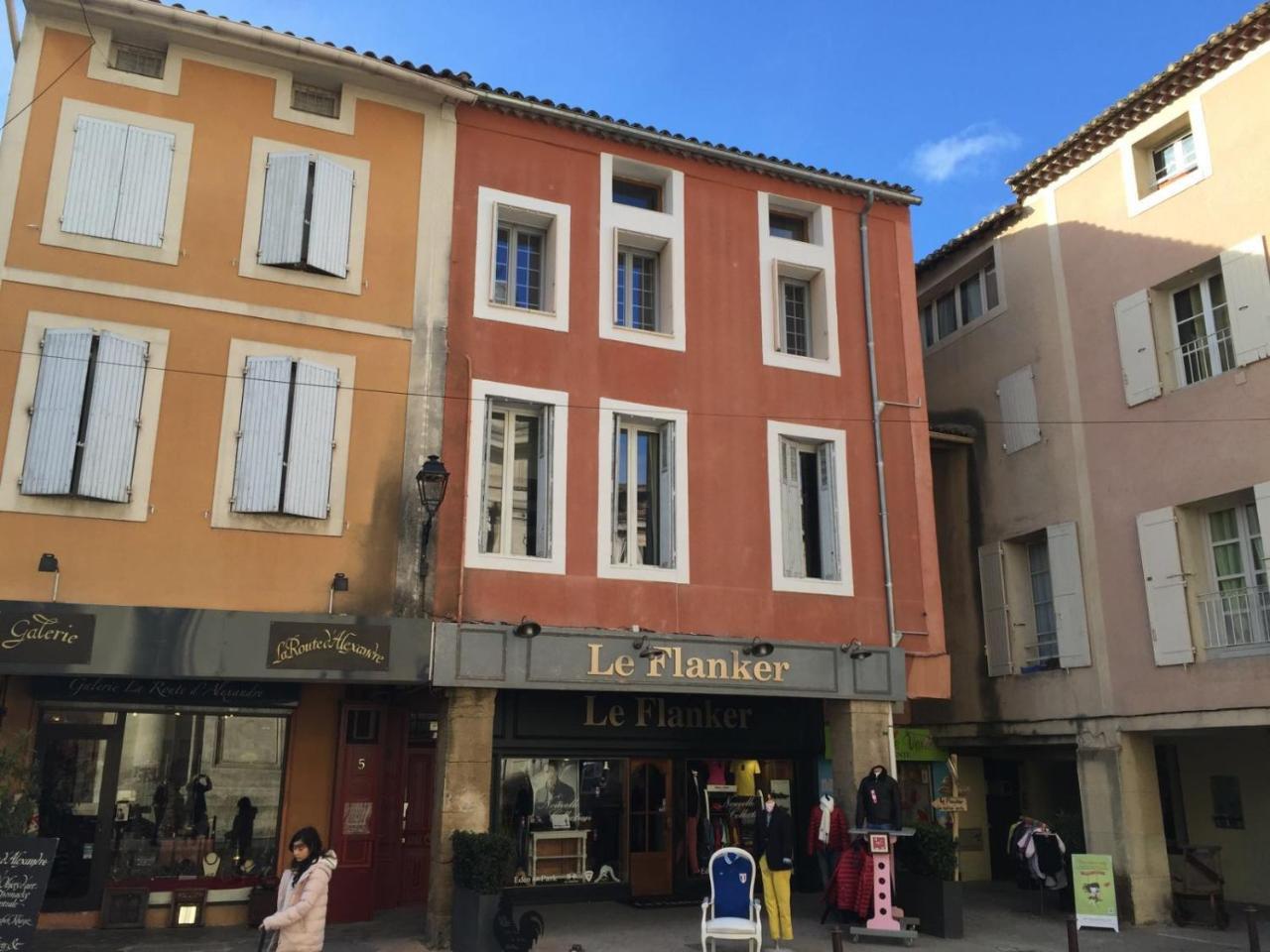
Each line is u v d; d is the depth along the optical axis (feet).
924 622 45.96
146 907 36.91
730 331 45.68
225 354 36.91
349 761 40.55
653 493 43.78
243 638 34.22
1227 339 45.06
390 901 42.45
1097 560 48.83
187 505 35.27
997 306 57.47
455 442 39.37
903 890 40.40
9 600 32.22
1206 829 51.55
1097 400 50.14
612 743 45.27
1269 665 40.45
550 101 43.78
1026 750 56.13
